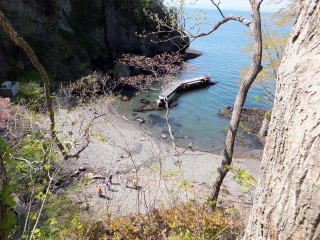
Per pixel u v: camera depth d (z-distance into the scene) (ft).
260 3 21.79
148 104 82.69
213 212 18.99
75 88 55.11
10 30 7.80
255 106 78.79
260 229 5.89
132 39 120.16
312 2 5.22
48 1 92.73
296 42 5.62
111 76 97.14
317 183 4.49
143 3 112.37
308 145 4.66
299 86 5.12
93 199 38.81
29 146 19.31
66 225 16.08
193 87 96.78
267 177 5.83
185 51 133.28
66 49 95.81
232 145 24.35
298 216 4.82
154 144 60.44
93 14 113.50
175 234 15.83
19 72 77.25
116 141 59.47
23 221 22.86
